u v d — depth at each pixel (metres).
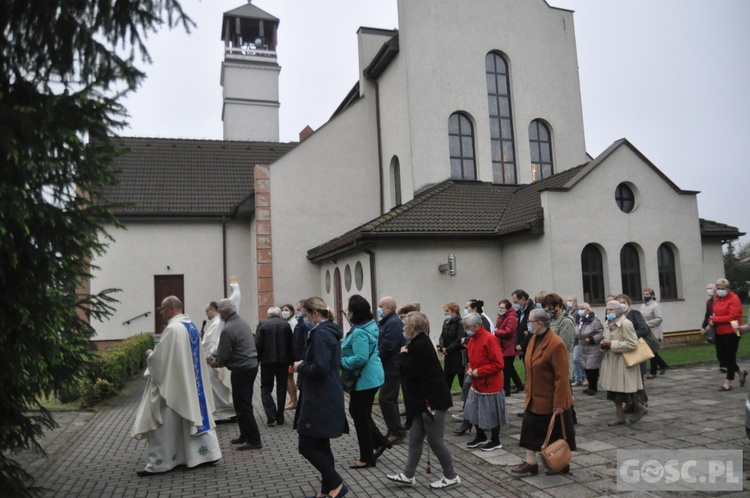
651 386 10.20
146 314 20.39
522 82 19.56
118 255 20.41
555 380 5.63
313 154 20.00
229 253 21.38
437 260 15.12
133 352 13.54
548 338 5.72
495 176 19.08
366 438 6.26
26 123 4.29
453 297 15.19
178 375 6.29
